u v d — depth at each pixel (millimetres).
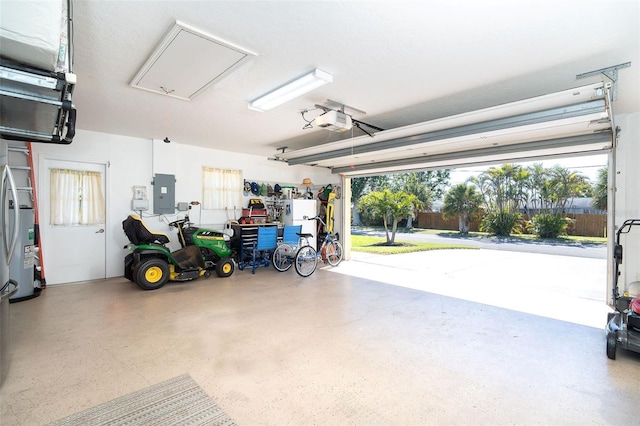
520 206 13617
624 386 2201
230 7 1949
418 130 4129
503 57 2570
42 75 1580
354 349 2734
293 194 7516
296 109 3910
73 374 2262
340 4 1909
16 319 3359
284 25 2143
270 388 2115
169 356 2553
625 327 2656
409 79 3014
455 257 8656
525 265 7352
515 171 13133
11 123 2035
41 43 1375
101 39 2328
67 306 3816
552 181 12578
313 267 6020
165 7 1950
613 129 3674
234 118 4289
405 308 3932
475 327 3316
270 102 3537
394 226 11695
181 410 1871
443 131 4078
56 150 4727
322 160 6207
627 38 2250
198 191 6172
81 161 4961
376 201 11500
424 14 2000
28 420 1767
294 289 4773
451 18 2041
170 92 3305
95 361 2455
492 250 10242
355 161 6457
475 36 2256
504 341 2965
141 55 2578
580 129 3689
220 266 5469
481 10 1954
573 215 12867
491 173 13656
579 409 1938
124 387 2104
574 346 2871
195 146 6137
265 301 4125
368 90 3303
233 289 4715
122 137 5332
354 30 2197
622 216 4023
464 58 2594
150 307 3809
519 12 1967
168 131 5035
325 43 2375
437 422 1797
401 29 2178
